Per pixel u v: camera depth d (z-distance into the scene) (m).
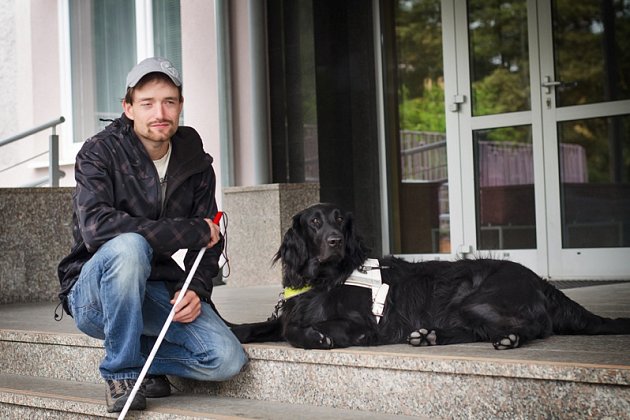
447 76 7.53
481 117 7.36
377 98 7.89
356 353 3.18
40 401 3.68
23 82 9.80
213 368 3.34
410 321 3.59
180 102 3.40
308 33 7.74
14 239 6.33
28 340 4.28
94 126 9.32
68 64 9.47
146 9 8.77
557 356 2.90
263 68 7.86
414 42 7.71
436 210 7.64
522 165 7.16
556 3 6.94
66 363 4.13
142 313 3.43
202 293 3.37
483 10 7.32
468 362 2.89
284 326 3.62
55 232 6.58
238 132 8.05
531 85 7.08
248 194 7.25
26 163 9.70
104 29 9.18
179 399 3.50
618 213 6.73
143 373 3.16
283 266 3.78
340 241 3.53
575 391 2.67
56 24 9.52
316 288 3.63
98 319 3.31
